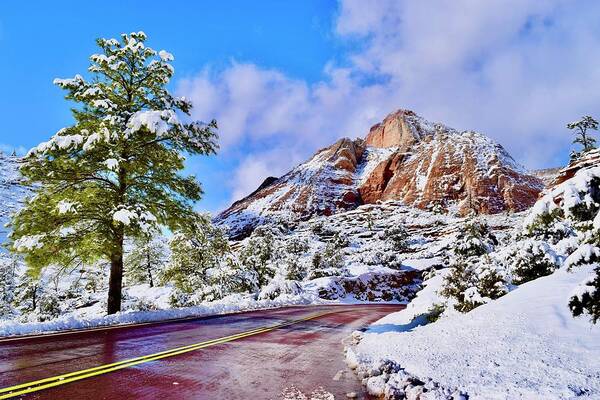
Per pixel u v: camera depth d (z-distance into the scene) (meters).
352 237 93.31
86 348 7.71
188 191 17.94
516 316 8.02
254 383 5.65
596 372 4.76
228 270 33.25
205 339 9.82
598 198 4.55
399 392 4.97
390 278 53.19
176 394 4.84
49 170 15.20
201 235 31.34
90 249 15.74
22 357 6.59
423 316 16.70
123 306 35.41
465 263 14.39
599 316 4.98
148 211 15.73
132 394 4.73
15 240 15.05
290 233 105.50
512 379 4.92
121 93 17.52
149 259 54.62
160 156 17.09
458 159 136.25
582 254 4.68
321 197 142.38
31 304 38.69
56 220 15.27
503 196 116.06
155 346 8.33
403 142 175.75
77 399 4.42
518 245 15.44
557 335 6.39
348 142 180.62
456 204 119.56
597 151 25.30
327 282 44.72
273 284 36.41
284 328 13.75
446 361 6.45
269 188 159.38
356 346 10.06
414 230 92.38
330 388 5.60
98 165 15.98
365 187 148.62
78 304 43.50
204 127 17.19
